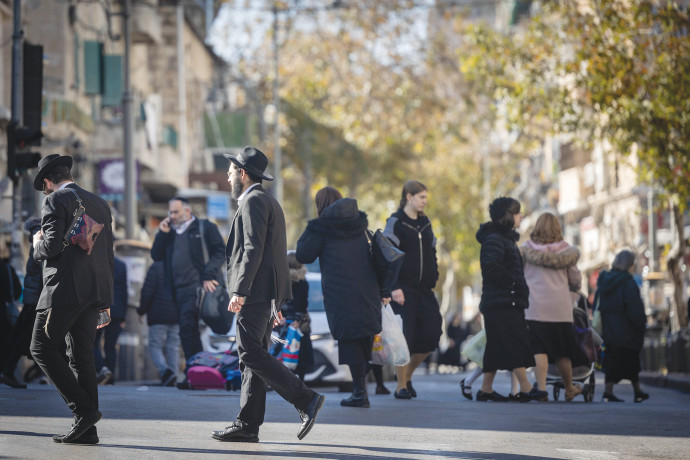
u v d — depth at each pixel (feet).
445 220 458.50
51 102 231.71
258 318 59.31
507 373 187.62
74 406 58.13
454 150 454.40
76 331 59.26
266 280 59.36
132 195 212.43
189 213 110.11
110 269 60.23
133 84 321.52
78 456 52.75
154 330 115.85
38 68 148.05
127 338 159.63
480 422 74.54
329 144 401.08
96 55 259.80
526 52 194.39
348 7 352.90
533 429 71.00
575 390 99.14
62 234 57.98
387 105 359.87
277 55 363.35
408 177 402.11
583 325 100.73
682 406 96.12
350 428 68.49
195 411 76.74
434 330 95.66
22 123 147.33
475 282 549.54
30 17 242.37
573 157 392.06
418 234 94.99
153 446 57.36
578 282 98.78
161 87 377.30
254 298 59.11
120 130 269.44
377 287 81.82
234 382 104.83
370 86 359.25
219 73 467.52
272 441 60.75
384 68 357.61
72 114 237.66
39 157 136.26
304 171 418.92
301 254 82.33
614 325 106.93
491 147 474.90
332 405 84.28
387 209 450.30
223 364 105.19
